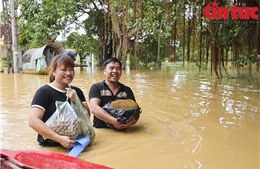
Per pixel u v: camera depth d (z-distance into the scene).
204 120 4.23
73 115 2.90
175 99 6.15
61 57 3.06
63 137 2.85
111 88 3.91
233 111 4.89
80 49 26.42
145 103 5.65
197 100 6.03
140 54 24.20
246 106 5.35
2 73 15.69
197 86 8.72
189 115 4.57
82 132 2.98
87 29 22.56
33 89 7.96
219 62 9.84
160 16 8.96
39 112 2.88
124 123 3.58
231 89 7.98
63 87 3.09
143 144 3.15
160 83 9.66
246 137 3.38
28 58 15.36
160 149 2.98
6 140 3.25
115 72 3.84
